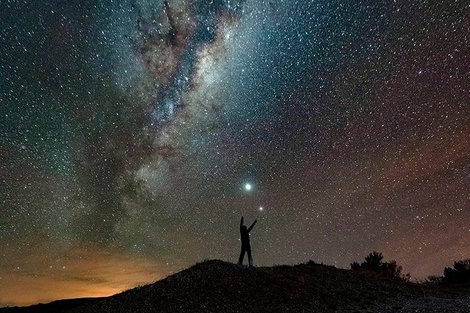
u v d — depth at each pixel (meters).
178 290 12.38
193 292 12.14
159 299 11.80
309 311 10.95
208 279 13.15
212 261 15.26
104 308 11.78
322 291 12.95
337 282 14.30
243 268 14.23
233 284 12.69
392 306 11.95
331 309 11.28
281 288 12.62
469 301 12.89
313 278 14.38
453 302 12.72
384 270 18.34
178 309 10.98
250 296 11.85
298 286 13.07
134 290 13.27
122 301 12.13
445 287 16.44
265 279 13.27
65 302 17.64
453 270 19.64
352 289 13.71
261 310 10.88
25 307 17.41
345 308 11.48
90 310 11.90
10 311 16.75
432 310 11.23
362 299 12.66
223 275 13.47
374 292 13.76
